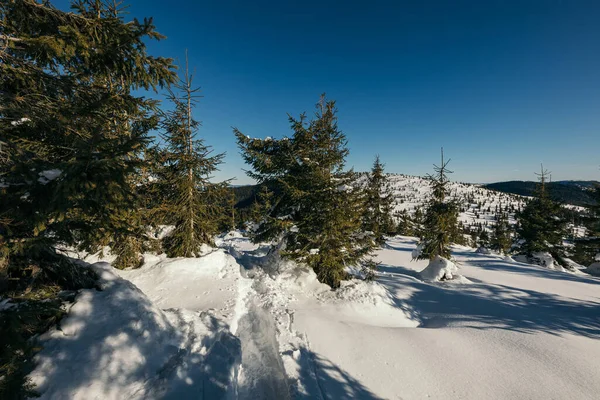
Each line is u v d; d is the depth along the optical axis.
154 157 10.12
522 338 8.35
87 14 4.65
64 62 4.87
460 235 20.39
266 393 5.48
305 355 6.62
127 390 4.36
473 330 9.06
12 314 3.39
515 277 17.36
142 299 5.87
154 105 5.60
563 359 7.14
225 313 7.81
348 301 10.55
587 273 24.25
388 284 15.02
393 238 41.81
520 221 28.77
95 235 4.43
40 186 3.32
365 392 5.80
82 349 4.43
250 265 15.03
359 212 11.64
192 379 4.91
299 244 12.27
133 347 4.88
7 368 3.28
